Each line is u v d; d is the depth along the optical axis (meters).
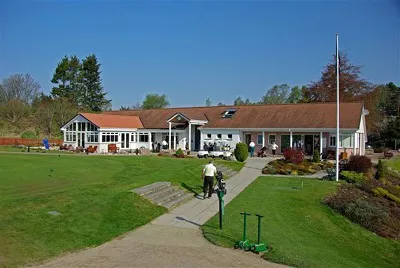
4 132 64.00
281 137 43.84
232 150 43.41
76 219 13.09
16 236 11.08
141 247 11.54
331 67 65.56
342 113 42.69
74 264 9.85
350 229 17.42
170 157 36.94
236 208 17.77
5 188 16.77
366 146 70.75
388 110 89.50
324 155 39.72
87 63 94.25
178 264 10.16
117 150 46.28
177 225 14.41
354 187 24.97
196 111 53.59
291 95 104.12
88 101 94.00
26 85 84.94
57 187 17.22
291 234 14.87
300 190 22.89
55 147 51.28
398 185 29.28
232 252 11.66
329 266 11.79
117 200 15.59
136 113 57.78
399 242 17.05
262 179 26.47
